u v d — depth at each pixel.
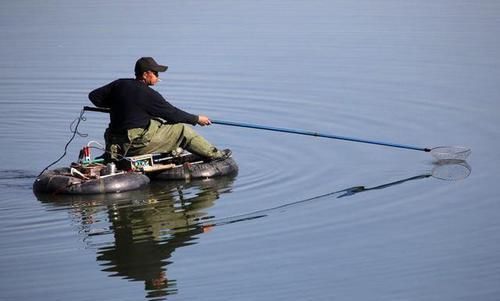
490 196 31.27
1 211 30.08
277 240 27.66
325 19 66.25
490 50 54.84
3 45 59.12
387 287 24.30
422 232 28.17
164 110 32.91
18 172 34.44
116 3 74.25
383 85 47.34
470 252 26.44
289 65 52.22
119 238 27.86
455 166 34.75
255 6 72.44
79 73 51.31
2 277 25.19
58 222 29.17
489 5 70.50
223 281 24.81
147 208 30.36
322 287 24.36
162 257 26.48
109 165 32.19
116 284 24.80
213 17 67.62
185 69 51.62
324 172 34.19
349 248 26.94
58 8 72.44
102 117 42.94
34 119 42.44
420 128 39.69
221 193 31.84
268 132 39.81
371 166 34.88
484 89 45.91
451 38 58.62
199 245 27.34
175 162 33.75
